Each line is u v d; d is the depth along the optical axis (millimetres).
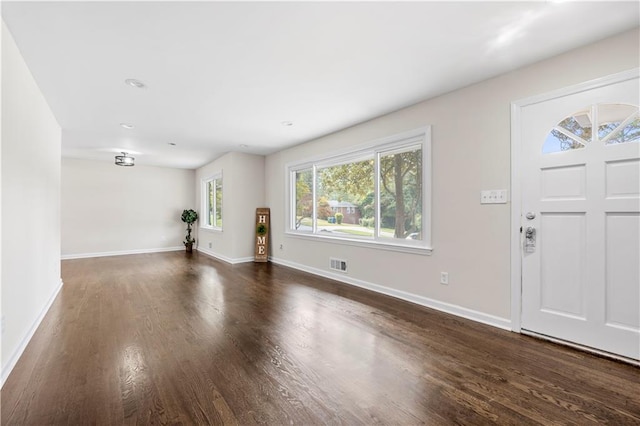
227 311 3016
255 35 1951
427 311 2988
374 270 3742
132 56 2193
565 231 2230
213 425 1414
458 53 2193
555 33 1952
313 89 2812
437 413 1500
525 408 1533
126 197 7023
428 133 3061
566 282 2227
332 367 1938
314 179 4883
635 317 1949
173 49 2105
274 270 5066
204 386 1725
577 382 1758
